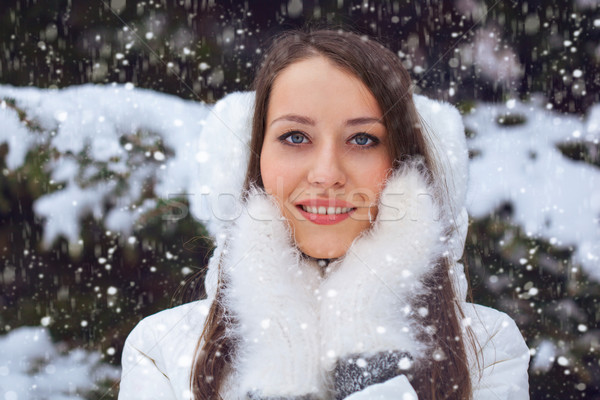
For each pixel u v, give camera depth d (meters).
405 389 1.14
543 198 2.72
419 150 1.38
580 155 2.83
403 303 1.24
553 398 2.55
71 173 2.63
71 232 2.70
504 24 3.11
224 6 3.23
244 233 1.30
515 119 2.95
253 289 1.26
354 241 1.28
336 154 1.24
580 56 3.00
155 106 2.71
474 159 2.83
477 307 1.54
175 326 1.49
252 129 1.46
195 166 2.50
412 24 3.22
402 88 1.35
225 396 1.32
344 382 1.19
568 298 2.62
